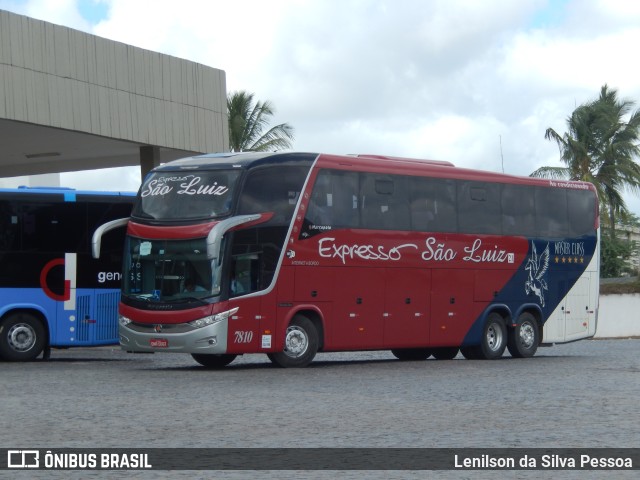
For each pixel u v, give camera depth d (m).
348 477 9.08
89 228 24.64
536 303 27.59
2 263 23.88
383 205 23.94
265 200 21.77
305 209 22.38
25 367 22.78
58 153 34.12
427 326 24.84
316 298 22.55
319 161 22.77
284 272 21.98
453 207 25.56
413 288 24.52
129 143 31.70
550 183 28.14
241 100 64.19
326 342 22.75
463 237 25.70
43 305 24.16
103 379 19.50
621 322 49.09
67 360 25.86
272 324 21.81
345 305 23.09
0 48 26.80
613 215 66.75
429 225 24.92
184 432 12.04
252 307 21.48
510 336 27.23
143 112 31.31
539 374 21.23
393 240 24.06
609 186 65.38
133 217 22.12
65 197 24.50
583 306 28.88
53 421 13.02
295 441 11.30
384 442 11.23
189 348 21.06
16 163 36.56
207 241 20.88
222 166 21.72
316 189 22.62
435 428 12.43
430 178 25.05
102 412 13.99
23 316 24.09
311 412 14.07
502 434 11.89
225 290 21.11
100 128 29.80
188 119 32.94
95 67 29.69
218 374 20.78
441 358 27.78
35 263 24.12
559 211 28.33
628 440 11.38
